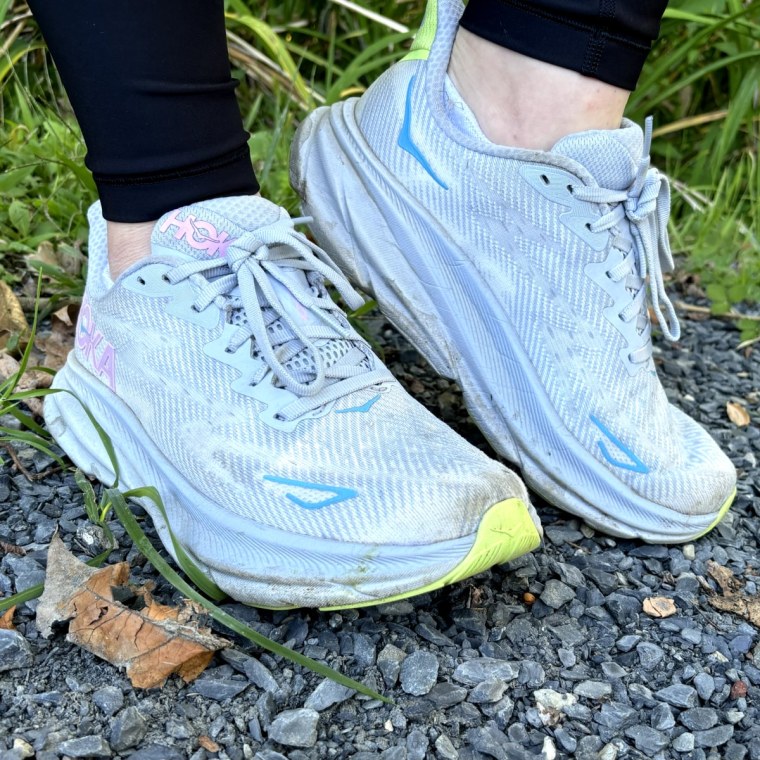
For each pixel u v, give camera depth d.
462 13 1.17
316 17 2.64
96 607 0.88
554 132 1.11
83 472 1.12
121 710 0.82
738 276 2.16
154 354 0.99
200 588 0.95
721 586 1.13
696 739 0.90
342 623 0.96
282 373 0.94
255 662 0.89
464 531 0.89
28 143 1.79
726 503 1.19
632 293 1.15
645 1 1.04
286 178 1.85
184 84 0.94
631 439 1.12
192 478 0.96
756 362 1.87
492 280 1.16
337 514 0.90
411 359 1.58
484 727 0.88
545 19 1.05
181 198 0.98
